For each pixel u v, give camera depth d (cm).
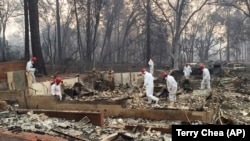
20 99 1766
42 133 1002
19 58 4459
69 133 1041
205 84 2456
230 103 2020
